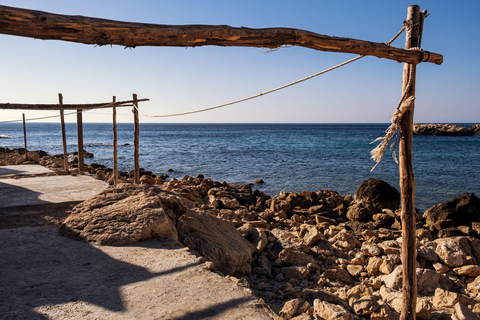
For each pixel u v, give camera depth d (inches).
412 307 154.4
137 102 368.8
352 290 197.3
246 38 108.0
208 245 210.8
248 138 3211.1
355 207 467.5
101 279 148.8
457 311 173.3
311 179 923.4
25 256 174.1
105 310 123.0
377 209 488.1
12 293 135.3
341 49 125.6
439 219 428.1
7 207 267.6
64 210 275.4
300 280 219.8
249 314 121.4
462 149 1900.8
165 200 225.6
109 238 193.0
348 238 291.7
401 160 149.7
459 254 251.0
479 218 424.8
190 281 147.3
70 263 165.6
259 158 1435.8
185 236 216.2
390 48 133.3
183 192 454.3
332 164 1229.1
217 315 120.4
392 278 213.8
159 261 168.4
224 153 1670.8
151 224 200.5
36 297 132.3
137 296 133.6
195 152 1727.4
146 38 95.3
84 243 193.5
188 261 168.9
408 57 137.4
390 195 530.3
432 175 1006.4
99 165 863.1
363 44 128.7
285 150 1847.9
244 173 1027.3
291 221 395.2
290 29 114.7
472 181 904.9
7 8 79.6
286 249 244.2
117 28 91.3
